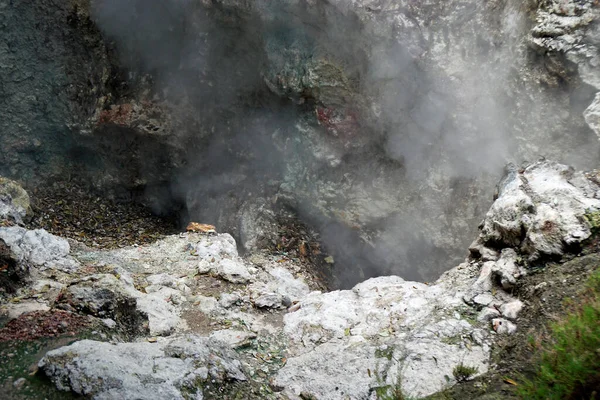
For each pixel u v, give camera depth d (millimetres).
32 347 5070
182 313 6520
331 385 5254
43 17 11141
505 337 5375
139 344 4980
